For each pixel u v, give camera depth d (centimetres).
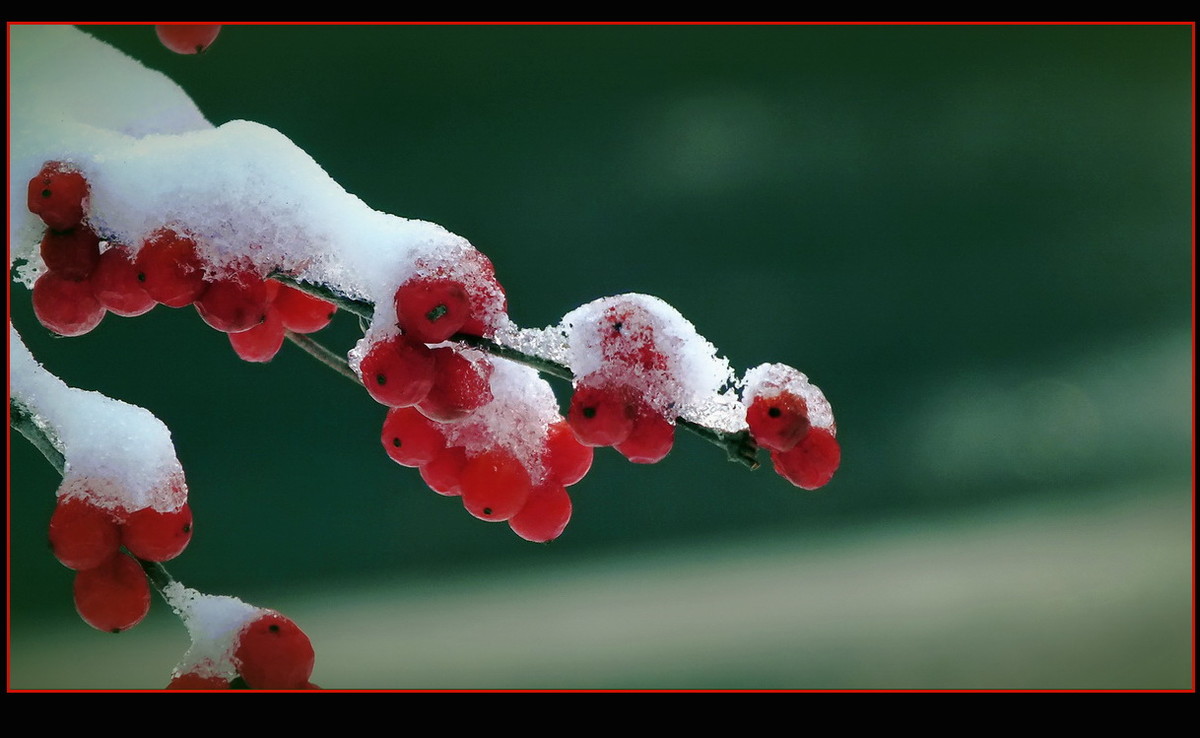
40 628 306
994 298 444
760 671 211
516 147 462
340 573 381
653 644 245
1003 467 393
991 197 455
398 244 78
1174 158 448
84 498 78
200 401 400
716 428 78
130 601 78
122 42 242
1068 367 423
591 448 80
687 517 386
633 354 78
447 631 282
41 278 79
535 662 238
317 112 450
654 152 464
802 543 355
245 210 78
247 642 78
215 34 81
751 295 448
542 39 465
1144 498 330
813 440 78
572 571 353
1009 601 240
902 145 460
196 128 80
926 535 340
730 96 468
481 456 79
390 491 400
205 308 78
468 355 79
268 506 395
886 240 452
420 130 459
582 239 456
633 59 469
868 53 465
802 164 459
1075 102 457
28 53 79
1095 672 182
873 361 440
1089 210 452
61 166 78
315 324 81
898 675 200
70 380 387
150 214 78
